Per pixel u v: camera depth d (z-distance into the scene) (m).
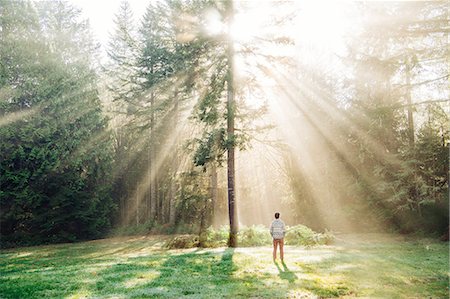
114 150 36.97
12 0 27.28
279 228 13.01
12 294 8.78
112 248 21.56
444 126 19.14
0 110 25.11
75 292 8.86
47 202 26.52
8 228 25.53
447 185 19.69
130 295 8.44
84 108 28.89
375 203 22.81
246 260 13.34
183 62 20.89
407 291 8.58
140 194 37.62
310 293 8.47
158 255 16.28
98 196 29.44
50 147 26.48
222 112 19.61
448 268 11.24
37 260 16.77
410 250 15.30
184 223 32.00
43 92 26.44
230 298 8.11
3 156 24.64
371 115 17.20
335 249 16.20
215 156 18.94
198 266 12.40
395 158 21.17
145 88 32.53
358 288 8.90
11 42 26.42
